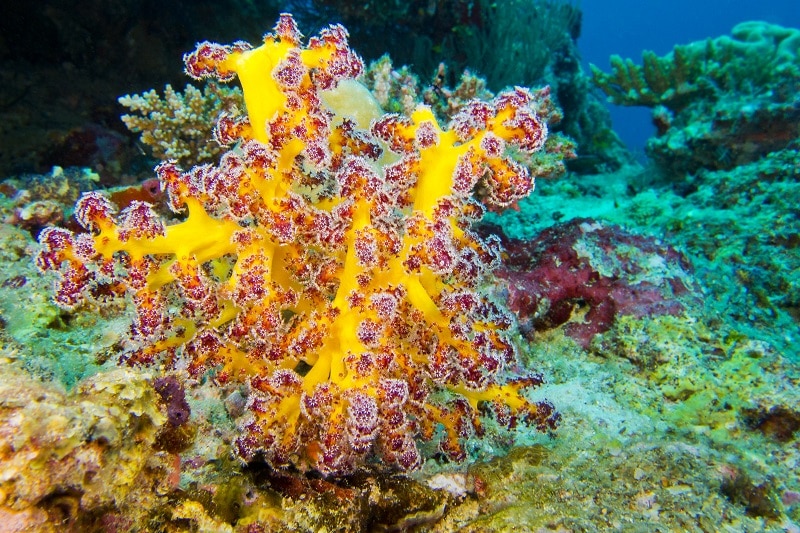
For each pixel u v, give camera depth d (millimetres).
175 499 234
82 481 185
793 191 625
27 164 733
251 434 247
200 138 523
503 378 300
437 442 319
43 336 310
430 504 266
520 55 1017
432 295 280
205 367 270
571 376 412
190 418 272
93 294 265
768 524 274
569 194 956
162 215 455
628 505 270
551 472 291
